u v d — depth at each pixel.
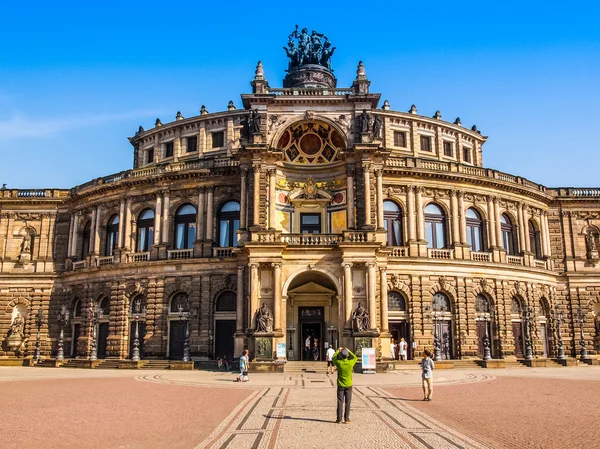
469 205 63.47
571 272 69.44
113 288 62.59
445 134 72.31
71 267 68.88
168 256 60.88
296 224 56.94
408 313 57.97
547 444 16.72
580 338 67.56
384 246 52.78
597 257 69.94
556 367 55.81
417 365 52.47
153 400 27.59
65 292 68.50
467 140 75.25
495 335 60.62
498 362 54.31
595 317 68.50
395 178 60.59
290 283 51.84
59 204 72.38
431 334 57.69
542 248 69.06
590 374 44.97
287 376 42.97
